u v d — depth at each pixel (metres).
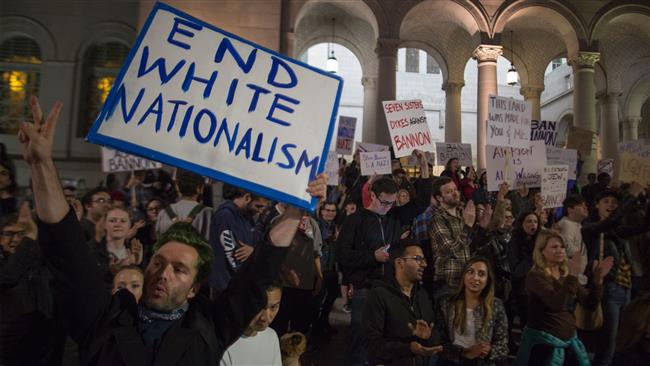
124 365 1.62
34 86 10.84
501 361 3.87
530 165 6.69
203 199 8.05
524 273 5.57
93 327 1.70
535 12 15.52
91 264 1.69
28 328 3.15
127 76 2.03
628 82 21.38
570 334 4.09
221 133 2.03
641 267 6.07
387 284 3.79
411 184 8.61
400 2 14.73
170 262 1.79
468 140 27.70
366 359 4.48
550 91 25.95
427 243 4.95
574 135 10.82
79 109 10.77
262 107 2.10
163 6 2.16
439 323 3.91
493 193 8.40
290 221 1.95
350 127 10.32
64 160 10.02
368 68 19.33
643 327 3.42
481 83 14.98
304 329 5.17
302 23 18.72
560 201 6.52
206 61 2.12
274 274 1.88
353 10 16.28
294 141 2.08
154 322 1.77
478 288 3.78
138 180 7.38
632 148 7.28
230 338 1.85
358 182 7.55
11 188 5.04
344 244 4.75
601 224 5.52
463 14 15.30
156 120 2.00
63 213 1.61
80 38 11.05
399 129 7.41
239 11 13.65
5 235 3.41
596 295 4.58
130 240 4.82
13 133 10.29
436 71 28.23
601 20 15.45
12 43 10.95
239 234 4.43
